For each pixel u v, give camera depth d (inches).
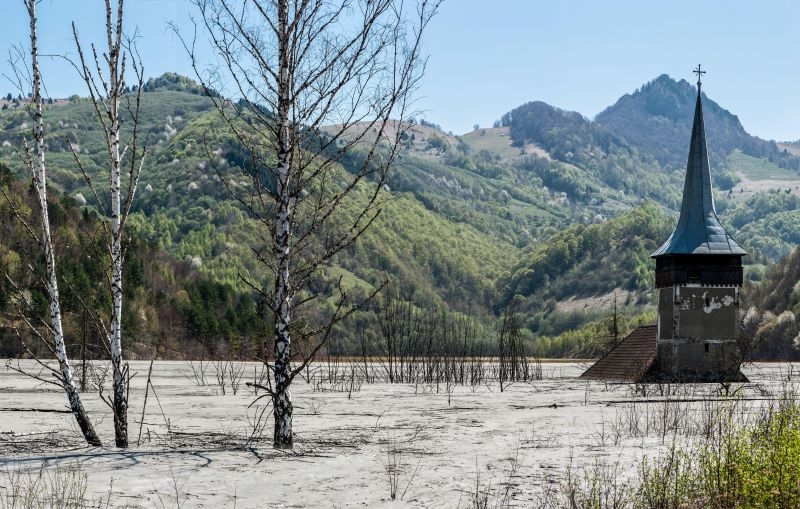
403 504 527.5
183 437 837.2
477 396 1491.1
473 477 617.6
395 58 702.5
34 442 775.7
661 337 2145.7
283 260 724.0
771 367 3065.9
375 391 1614.2
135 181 735.7
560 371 2736.2
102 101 717.9
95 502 512.4
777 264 6279.5
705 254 2128.4
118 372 750.5
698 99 2252.7
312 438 842.8
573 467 659.4
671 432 877.8
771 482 443.2
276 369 751.1
